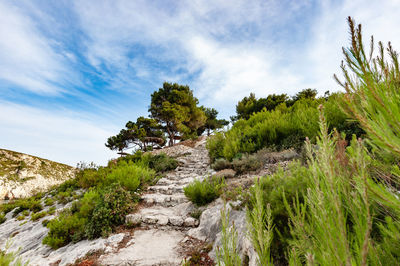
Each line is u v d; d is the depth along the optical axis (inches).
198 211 173.8
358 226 21.4
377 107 22.9
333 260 21.1
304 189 73.5
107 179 266.4
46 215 275.4
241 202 136.5
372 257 24.4
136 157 466.9
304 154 171.9
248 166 227.9
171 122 1024.2
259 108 807.7
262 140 289.4
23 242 202.4
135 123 1115.3
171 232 157.2
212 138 406.3
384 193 21.0
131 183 235.9
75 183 381.7
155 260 118.7
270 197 82.7
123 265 115.6
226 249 37.5
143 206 210.1
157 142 1121.4
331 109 196.2
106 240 145.0
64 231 174.6
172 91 989.8
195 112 1040.2
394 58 24.4
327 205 23.2
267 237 34.2
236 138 328.5
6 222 312.7
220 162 281.7
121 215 175.8
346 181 22.5
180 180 283.7
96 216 165.0
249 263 77.8
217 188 186.4
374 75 23.9
